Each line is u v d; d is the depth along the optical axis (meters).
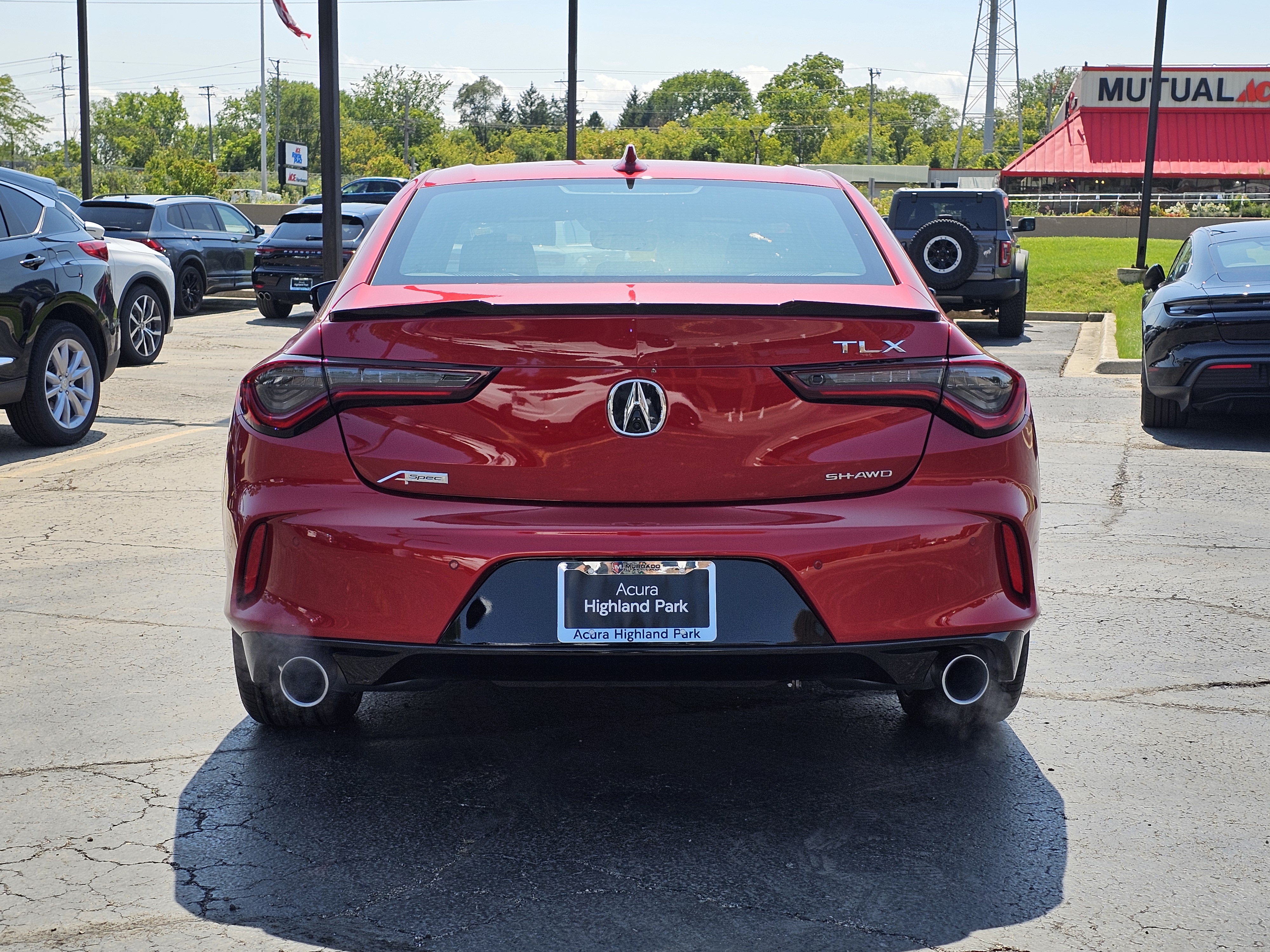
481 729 3.70
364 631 2.89
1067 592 5.15
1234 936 2.57
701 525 2.83
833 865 2.87
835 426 2.89
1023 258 16.69
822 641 2.87
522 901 2.70
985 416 2.96
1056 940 2.55
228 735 3.63
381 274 3.29
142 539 5.85
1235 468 7.78
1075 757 3.52
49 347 8.01
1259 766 3.46
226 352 13.85
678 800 3.22
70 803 3.18
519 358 2.85
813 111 168.75
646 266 3.29
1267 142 65.25
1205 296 8.73
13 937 2.55
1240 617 4.82
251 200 69.81
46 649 4.35
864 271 3.31
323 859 2.89
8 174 8.27
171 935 2.56
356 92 154.88
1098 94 67.00
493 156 166.12
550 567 2.84
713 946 2.53
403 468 2.89
